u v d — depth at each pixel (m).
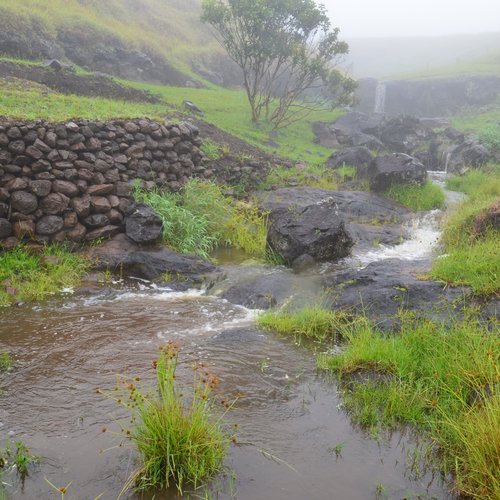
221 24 19.70
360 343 5.75
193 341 6.29
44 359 5.68
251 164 14.81
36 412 4.60
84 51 24.00
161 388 4.02
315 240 9.41
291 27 19.83
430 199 14.45
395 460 4.08
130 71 25.67
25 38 20.91
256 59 19.84
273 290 7.99
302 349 6.14
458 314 6.16
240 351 6.00
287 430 4.45
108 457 4.00
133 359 5.71
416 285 7.01
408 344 5.63
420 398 4.75
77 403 4.76
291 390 5.14
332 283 7.93
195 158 12.80
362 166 16.36
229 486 3.72
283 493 3.68
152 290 8.39
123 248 9.20
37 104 11.80
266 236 10.26
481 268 7.07
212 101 22.73
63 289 8.07
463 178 17.92
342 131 23.52
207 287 8.59
